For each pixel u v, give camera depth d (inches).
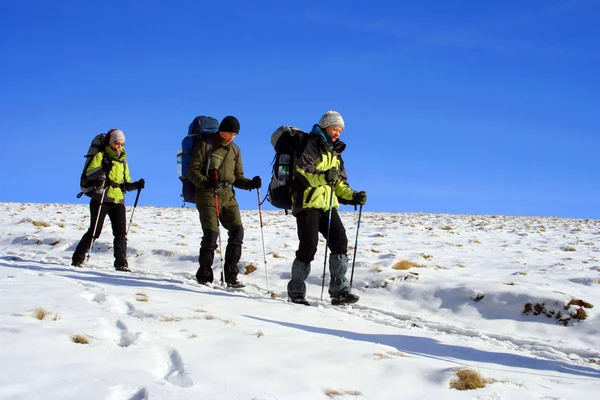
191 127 267.1
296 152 228.1
